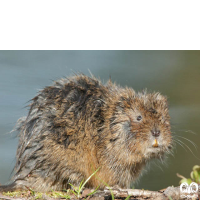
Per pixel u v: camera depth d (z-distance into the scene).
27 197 9.90
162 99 12.25
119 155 11.46
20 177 11.01
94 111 11.48
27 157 10.96
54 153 10.77
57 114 11.02
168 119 11.95
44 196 9.85
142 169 12.44
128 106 11.59
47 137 10.80
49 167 10.84
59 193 10.15
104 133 11.39
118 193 9.51
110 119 11.53
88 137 11.20
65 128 10.94
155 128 11.16
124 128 11.50
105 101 11.82
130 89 12.45
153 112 11.49
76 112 11.20
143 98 11.95
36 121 11.12
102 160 11.45
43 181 10.90
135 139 11.30
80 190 9.95
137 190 9.58
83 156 11.13
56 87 11.80
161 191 9.70
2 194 10.13
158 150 11.27
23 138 11.34
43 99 11.50
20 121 12.47
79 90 11.65
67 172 11.00
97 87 12.21
